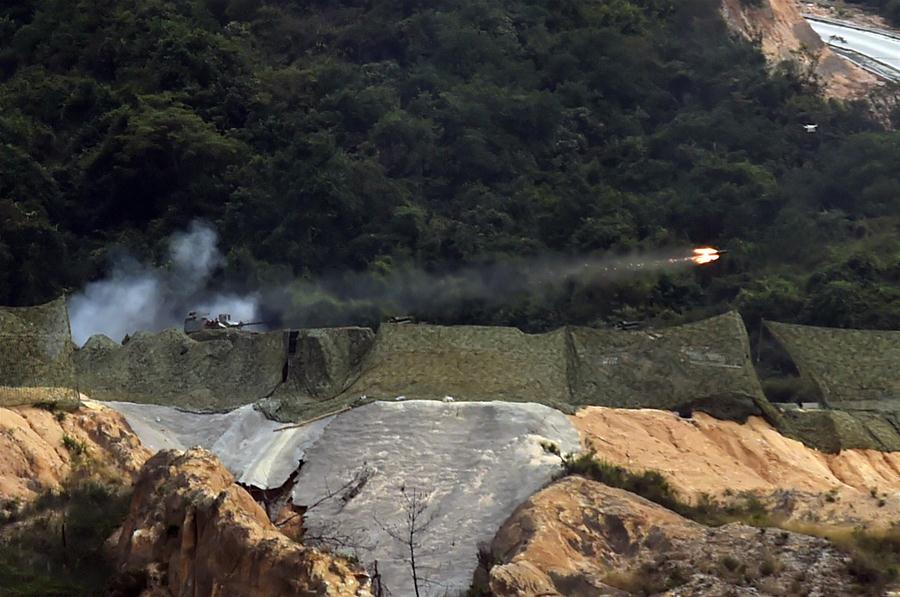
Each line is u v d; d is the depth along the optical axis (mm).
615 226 124250
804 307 110688
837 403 84125
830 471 77938
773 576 57688
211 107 138750
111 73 146625
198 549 59656
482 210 127188
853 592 56156
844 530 62188
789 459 77125
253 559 56625
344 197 124125
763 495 69812
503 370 80375
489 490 70062
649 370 81188
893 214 131000
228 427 79625
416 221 123000
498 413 75312
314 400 80375
